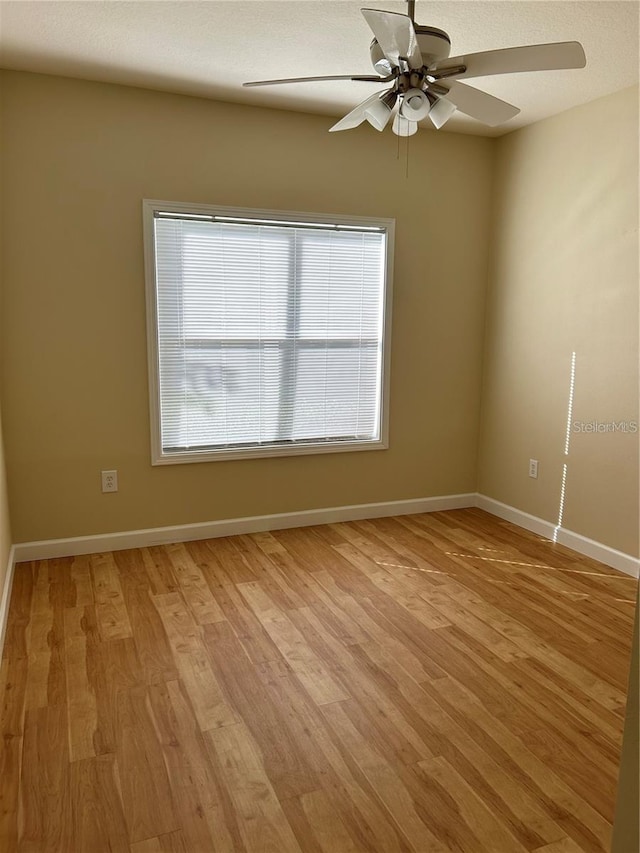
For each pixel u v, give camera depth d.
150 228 3.48
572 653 2.59
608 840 1.66
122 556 3.60
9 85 3.13
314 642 2.67
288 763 1.94
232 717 2.16
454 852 1.62
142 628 2.77
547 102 3.51
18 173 3.21
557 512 3.89
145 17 2.54
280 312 3.89
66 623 2.81
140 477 3.69
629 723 0.94
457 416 4.50
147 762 1.94
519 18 2.51
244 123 3.61
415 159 4.06
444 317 4.33
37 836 1.66
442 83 2.20
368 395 4.23
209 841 1.65
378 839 1.66
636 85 3.21
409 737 2.07
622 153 3.31
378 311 4.15
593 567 3.50
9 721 2.13
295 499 4.11
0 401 3.25
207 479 3.85
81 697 2.27
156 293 3.56
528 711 2.21
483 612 2.96
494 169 4.28
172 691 2.31
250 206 3.69
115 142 3.36
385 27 1.85
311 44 2.79
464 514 4.46
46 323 3.36
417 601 3.06
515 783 1.87
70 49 2.88
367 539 3.93
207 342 3.74
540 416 3.99
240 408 3.89
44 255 3.31
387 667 2.48
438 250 4.23
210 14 2.52
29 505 3.47
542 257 3.90
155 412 3.65
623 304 3.35
